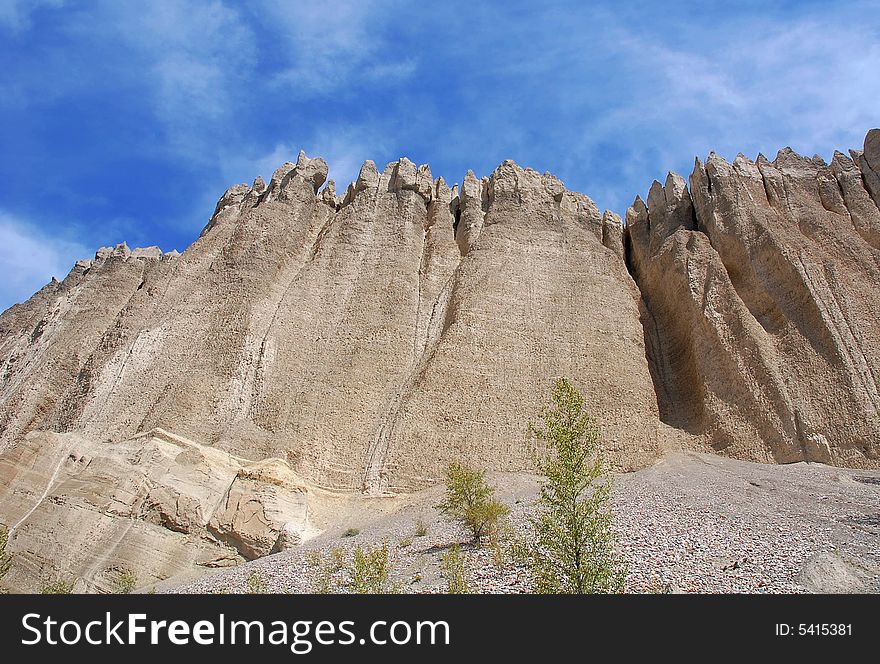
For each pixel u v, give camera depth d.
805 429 33.75
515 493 30.50
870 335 36.81
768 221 43.56
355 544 24.88
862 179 48.88
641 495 25.73
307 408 36.75
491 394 37.41
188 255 46.81
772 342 38.00
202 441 34.91
